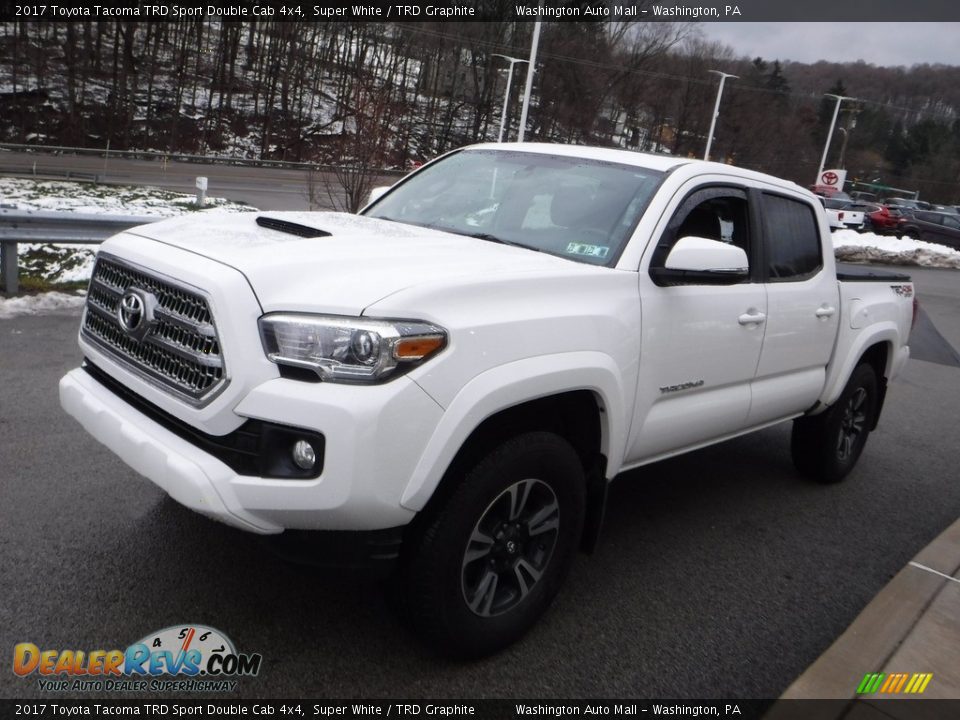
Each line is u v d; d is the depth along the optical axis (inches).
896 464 241.9
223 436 98.6
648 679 118.3
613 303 124.0
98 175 1068.5
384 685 110.0
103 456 175.6
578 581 145.6
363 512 95.7
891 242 1081.4
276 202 929.5
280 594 128.4
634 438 134.3
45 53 1945.1
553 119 2443.4
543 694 112.0
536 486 117.4
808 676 121.4
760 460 229.9
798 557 166.2
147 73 2091.5
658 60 2524.6
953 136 3415.4
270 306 98.2
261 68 2223.2
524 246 138.3
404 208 161.5
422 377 97.3
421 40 2347.4
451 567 106.3
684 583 149.6
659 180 142.4
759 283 160.1
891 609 144.6
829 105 3065.9
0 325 275.7
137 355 112.5
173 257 108.4
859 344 193.6
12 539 137.1
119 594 124.3
